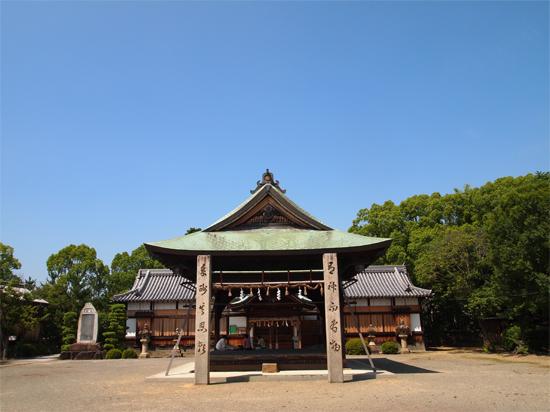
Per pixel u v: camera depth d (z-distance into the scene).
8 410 12.04
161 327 41.94
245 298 22.47
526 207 28.19
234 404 12.12
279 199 20.91
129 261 71.44
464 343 47.38
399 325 40.81
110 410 11.63
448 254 36.31
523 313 31.52
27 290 51.94
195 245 18.88
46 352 47.50
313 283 18.00
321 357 19.61
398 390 14.38
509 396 13.02
